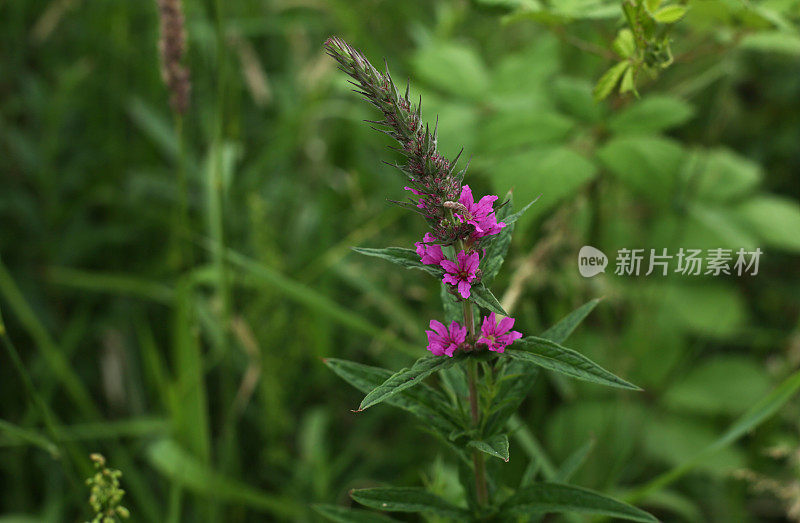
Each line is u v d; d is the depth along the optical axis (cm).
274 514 97
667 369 106
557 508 69
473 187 93
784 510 97
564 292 95
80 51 132
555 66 96
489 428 69
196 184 121
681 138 114
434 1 155
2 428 78
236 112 115
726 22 82
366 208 111
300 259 113
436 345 66
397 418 107
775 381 104
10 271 112
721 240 104
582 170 83
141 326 110
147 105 120
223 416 103
